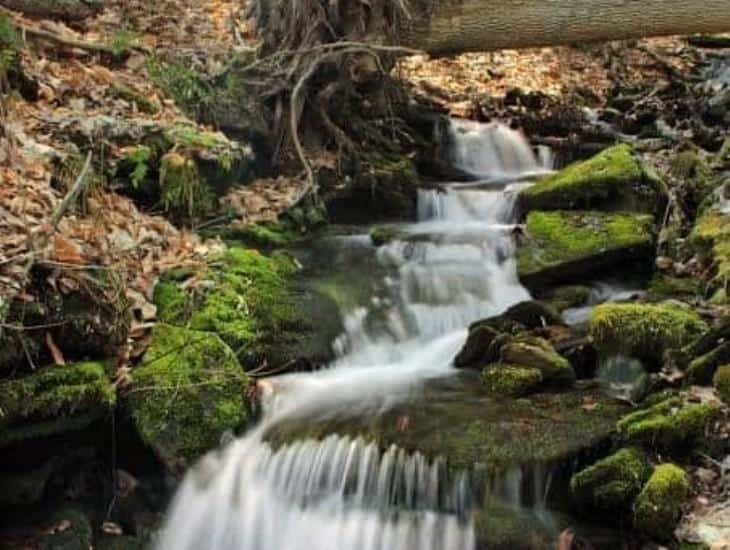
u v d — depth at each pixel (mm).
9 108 5543
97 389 4219
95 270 4496
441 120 8797
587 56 10977
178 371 4598
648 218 6230
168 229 5859
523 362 4992
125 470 4516
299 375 5195
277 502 4434
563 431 4379
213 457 4531
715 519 3783
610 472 3984
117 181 5840
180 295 5160
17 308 3973
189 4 8594
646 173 6590
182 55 7320
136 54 7109
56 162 5211
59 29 7102
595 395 4793
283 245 6555
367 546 4172
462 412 4688
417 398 4918
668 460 4129
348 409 4809
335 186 7328
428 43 7738
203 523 4402
